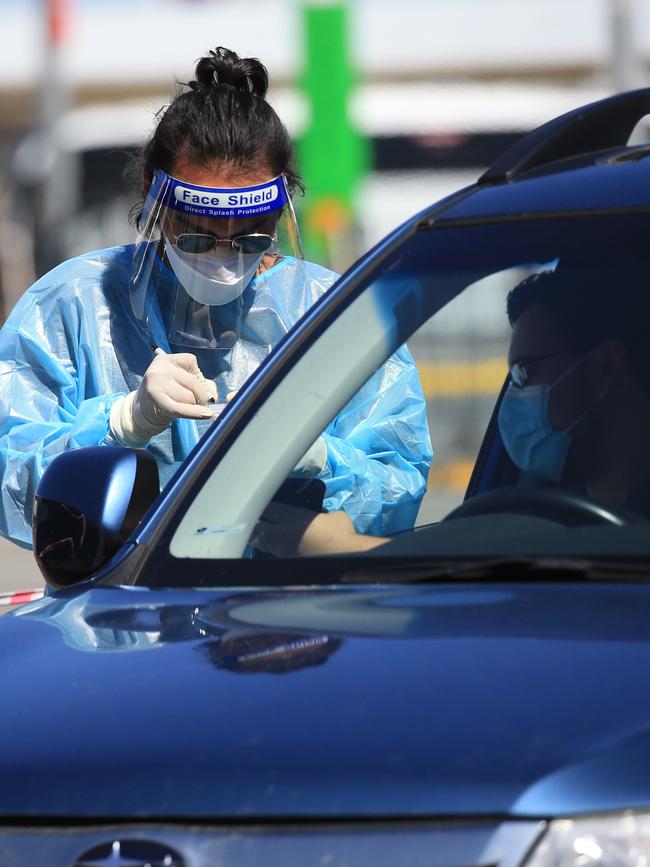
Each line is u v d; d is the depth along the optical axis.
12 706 6.62
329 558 8.03
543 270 9.09
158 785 5.89
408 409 11.45
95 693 6.57
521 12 82.44
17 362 12.21
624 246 8.94
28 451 11.67
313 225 47.59
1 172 59.31
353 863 5.61
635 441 8.58
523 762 5.68
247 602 7.58
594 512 8.25
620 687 6.02
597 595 7.18
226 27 87.88
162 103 12.95
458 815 5.59
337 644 6.65
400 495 10.64
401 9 85.19
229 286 11.75
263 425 9.02
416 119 50.69
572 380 8.84
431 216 9.61
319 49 48.34
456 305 10.16
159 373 11.09
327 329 9.40
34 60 103.81
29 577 32.47
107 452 9.02
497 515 8.33
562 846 5.50
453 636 6.62
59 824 5.95
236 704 6.22
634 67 60.81
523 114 50.97
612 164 9.52
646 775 5.62
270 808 5.73
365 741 5.87
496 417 9.66
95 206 49.41
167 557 8.30
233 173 11.68
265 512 8.63
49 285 12.34
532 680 6.12
